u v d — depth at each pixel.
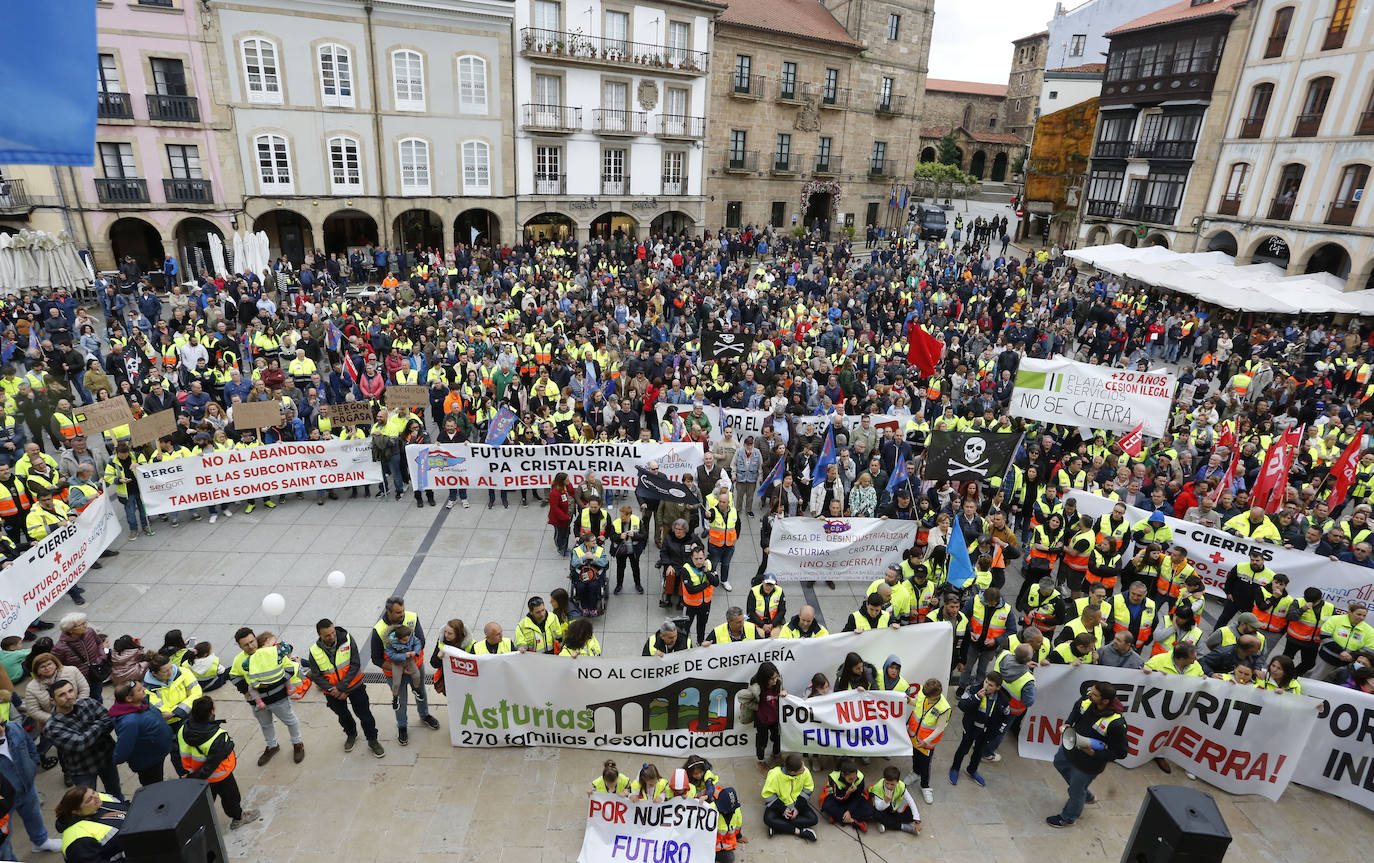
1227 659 9.34
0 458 12.97
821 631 9.29
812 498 13.58
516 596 11.77
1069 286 34.09
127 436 12.77
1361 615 9.37
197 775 7.20
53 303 21.64
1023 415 14.88
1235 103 35.88
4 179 27.09
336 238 36.59
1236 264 35.97
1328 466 14.82
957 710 9.90
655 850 7.23
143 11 27.42
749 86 45.19
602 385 18.33
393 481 15.38
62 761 7.20
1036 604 10.73
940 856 7.63
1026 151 75.94
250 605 11.28
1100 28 57.03
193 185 29.81
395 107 32.25
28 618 10.05
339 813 7.82
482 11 32.56
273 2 28.97
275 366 17.33
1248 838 8.09
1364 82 30.02
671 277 30.88
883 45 49.69
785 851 7.61
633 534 11.72
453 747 8.84
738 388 17.36
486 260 31.39
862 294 29.84
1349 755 8.55
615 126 38.41
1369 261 30.30
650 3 37.69
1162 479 13.29
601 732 8.84
